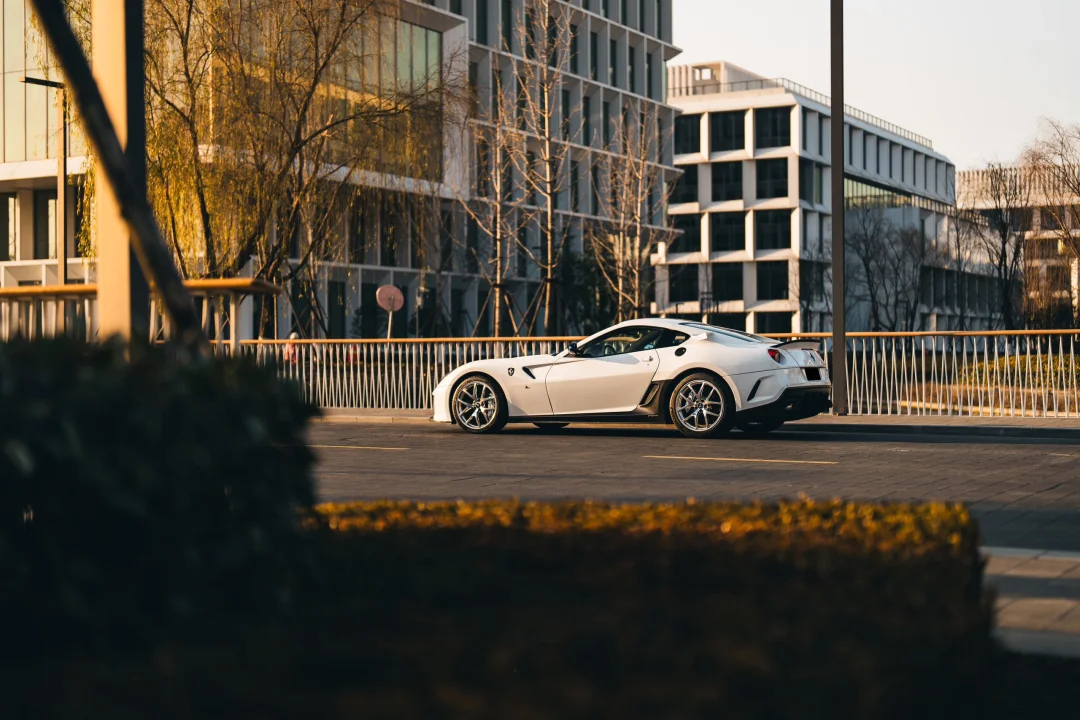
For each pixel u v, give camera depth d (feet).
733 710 7.41
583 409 49.88
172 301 12.32
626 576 12.01
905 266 214.07
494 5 165.17
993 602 11.43
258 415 10.83
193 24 78.64
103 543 9.72
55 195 137.90
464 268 152.46
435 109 86.53
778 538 13.76
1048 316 141.28
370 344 71.15
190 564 9.95
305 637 9.21
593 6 191.72
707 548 13.21
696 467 37.83
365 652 8.64
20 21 129.08
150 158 77.51
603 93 190.90
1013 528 26.18
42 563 9.32
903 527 13.74
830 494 31.42
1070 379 58.49
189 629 9.53
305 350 73.15
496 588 11.69
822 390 48.73
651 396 49.06
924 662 8.77
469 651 8.68
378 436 50.93
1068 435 51.83
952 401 60.95
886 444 46.50
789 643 8.85
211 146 79.30
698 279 253.24
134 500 9.16
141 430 9.34
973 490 32.42
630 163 151.84
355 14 81.15
